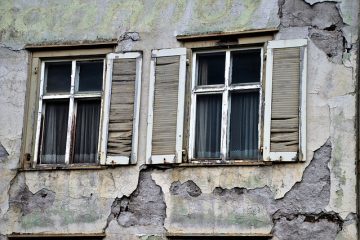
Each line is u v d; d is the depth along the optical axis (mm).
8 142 16781
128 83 16312
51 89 17000
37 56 17109
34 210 16266
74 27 16969
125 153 16000
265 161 15141
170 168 15688
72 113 16734
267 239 14812
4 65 17188
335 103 15023
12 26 17328
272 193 14992
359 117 14812
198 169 15516
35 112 16891
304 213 14734
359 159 14625
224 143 15688
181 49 16125
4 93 17062
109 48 16672
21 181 16484
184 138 15797
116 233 15695
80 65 16969
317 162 14875
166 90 16031
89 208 15969
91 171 16141
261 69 15672
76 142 16656
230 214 15133
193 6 16328
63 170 16297
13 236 16203
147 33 16469
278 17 15727
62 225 16031
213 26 16078
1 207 16438
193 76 16125
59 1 17219
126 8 16734
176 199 15492
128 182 15875
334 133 14906
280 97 15320
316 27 15453
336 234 14477
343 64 15148
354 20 15273
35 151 16719
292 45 15477
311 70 15297
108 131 16203
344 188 14617
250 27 15844
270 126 15242
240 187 15203
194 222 15289
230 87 15859
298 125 15086
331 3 15484
